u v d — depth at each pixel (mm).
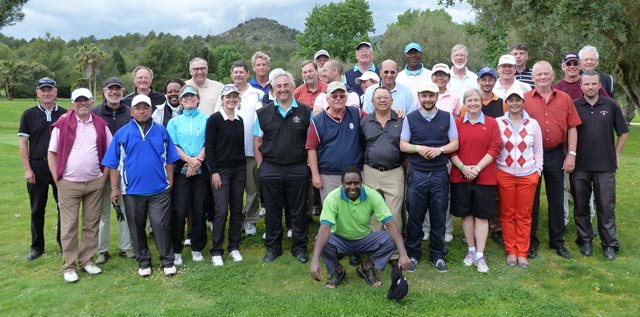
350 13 51531
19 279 5051
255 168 6180
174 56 88625
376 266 4793
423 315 4105
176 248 5402
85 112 5055
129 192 5000
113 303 4469
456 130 5027
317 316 4070
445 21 37750
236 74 6074
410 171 5098
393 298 4328
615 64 16250
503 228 5348
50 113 5484
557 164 5387
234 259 5488
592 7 11383
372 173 5168
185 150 5289
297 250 5512
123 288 4805
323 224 4566
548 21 11891
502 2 13477
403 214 5766
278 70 5387
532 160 5164
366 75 6168
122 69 92938
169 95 5812
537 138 5168
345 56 52000
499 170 5246
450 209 5344
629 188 8570
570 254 5465
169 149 5168
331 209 4605
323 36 52062
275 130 5250
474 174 4969
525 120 5156
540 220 6734
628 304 4324
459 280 4867
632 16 11922
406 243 5234
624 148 20141
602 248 5527
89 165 5062
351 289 4672
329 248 4719
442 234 5152
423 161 5012
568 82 5953
